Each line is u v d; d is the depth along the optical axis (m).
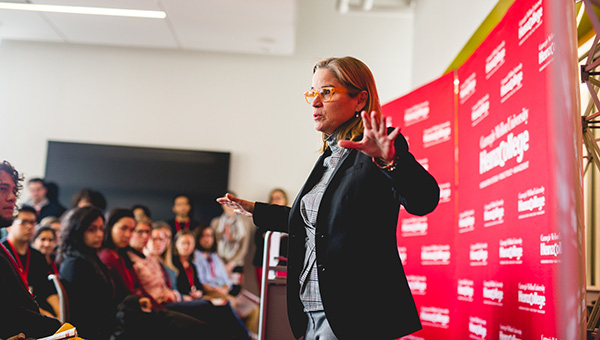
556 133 1.90
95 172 7.02
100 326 4.60
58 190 6.93
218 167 7.16
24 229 4.48
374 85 1.63
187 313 6.15
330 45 7.52
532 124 2.42
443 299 3.70
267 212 1.88
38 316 2.16
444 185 3.80
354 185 1.46
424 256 3.99
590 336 2.42
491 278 2.90
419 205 1.36
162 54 7.42
